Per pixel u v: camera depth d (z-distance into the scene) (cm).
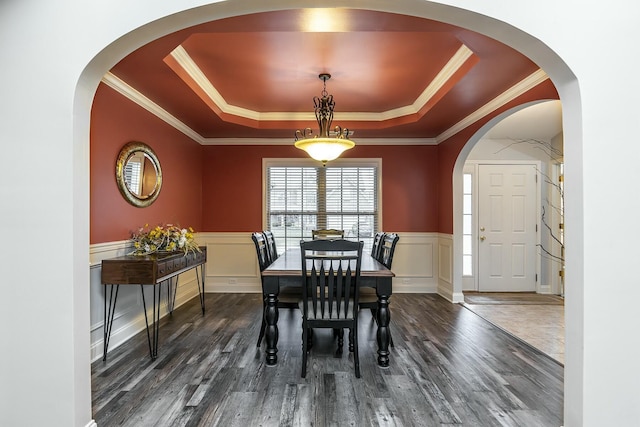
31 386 176
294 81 357
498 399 219
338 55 299
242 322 380
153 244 327
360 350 300
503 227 549
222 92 391
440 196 527
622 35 171
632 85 172
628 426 172
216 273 539
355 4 172
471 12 170
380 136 523
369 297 296
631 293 172
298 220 545
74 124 176
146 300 369
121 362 274
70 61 173
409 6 172
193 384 237
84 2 173
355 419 197
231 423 193
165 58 275
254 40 274
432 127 470
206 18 179
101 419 196
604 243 172
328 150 336
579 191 174
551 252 541
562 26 170
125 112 328
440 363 272
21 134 175
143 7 171
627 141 172
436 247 539
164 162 409
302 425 191
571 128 179
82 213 182
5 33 175
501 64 274
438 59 306
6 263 176
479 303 469
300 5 172
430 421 196
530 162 548
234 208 540
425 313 418
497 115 361
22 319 176
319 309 260
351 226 546
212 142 536
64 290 175
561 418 199
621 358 172
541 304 464
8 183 176
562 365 269
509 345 312
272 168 546
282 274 268
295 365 268
